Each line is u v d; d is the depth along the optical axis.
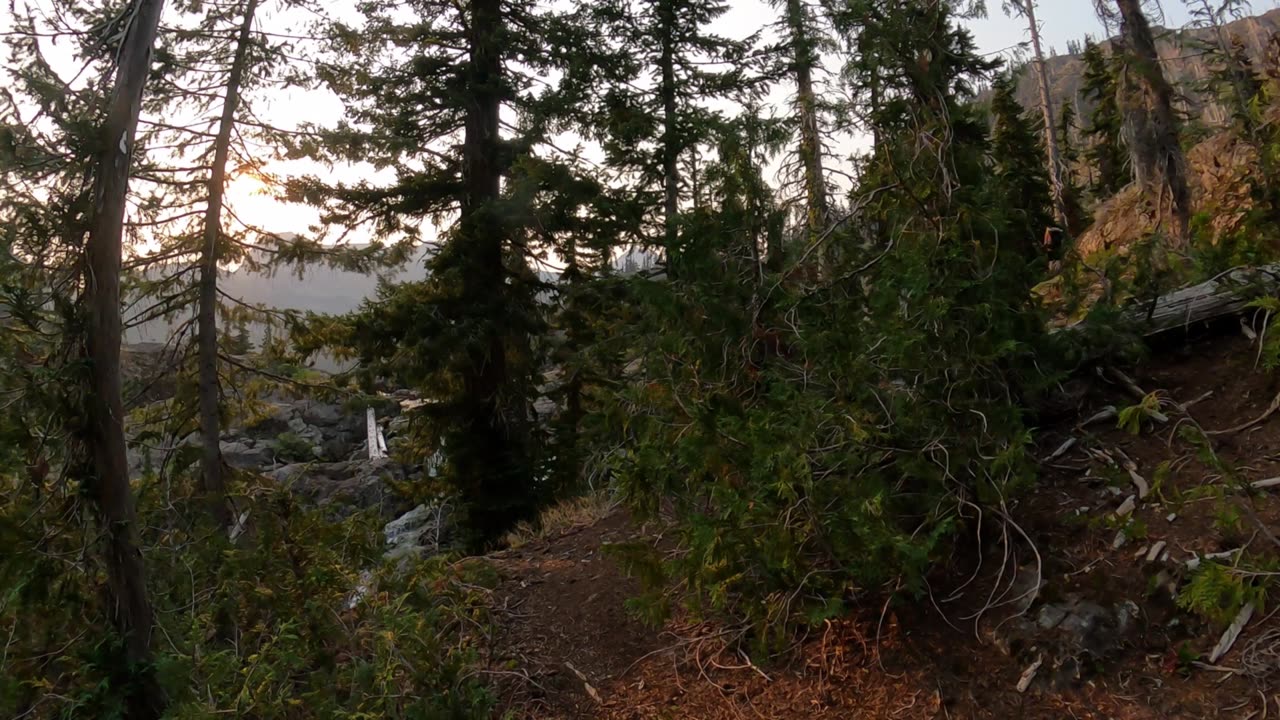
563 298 13.36
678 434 4.71
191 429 8.85
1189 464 4.23
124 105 4.43
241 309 9.20
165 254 8.45
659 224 12.36
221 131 8.56
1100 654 3.52
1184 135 11.55
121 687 4.16
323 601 4.56
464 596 5.48
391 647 4.10
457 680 4.15
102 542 4.30
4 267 4.15
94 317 4.31
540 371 14.00
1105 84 20.94
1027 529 4.25
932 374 4.09
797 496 3.77
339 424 22.02
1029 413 4.77
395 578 5.16
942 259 4.14
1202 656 3.34
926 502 4.01
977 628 3.90
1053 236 5.11
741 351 5.01
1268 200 5.45
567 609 5.49
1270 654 3.20
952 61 4.66
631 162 14.12
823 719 3.80
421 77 12.59
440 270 12.19
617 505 7.45
